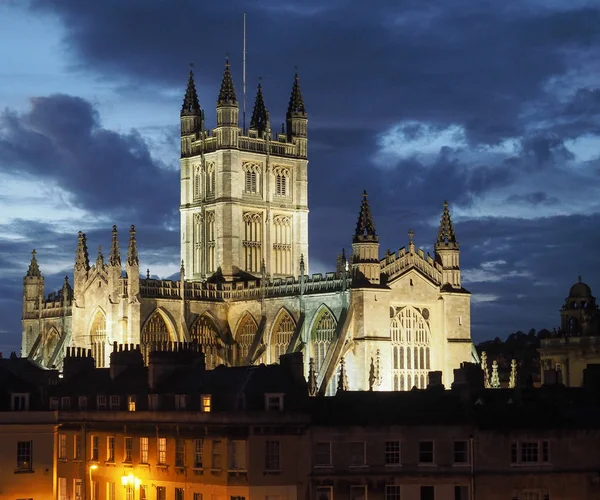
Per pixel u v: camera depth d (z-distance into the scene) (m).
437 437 143.50
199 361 163.88
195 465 147.25
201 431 146.25
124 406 161.75
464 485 143.12
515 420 144.75
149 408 156.25
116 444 158.62
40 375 184.38
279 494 141.38
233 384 147.62
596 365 168.25
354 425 143.00
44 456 147.00
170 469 150.50
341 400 146.25
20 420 146.00
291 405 143.50
